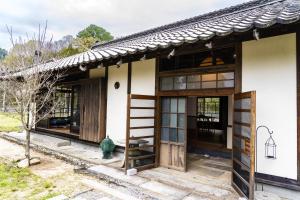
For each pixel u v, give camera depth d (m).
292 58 3.56
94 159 5.83
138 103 5.64
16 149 7.25
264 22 3.07
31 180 4.44
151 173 4.74
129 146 4.88
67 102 10.35
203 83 4.63
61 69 6.59
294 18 2.77
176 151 5.00
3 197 3.63
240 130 3.78
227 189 3.93
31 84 5.72
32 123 5.62
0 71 7.11
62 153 6.45
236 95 3.98
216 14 6.76
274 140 3.69
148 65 5.62
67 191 3.92
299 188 3.38
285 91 3.61
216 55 4.49
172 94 5.07
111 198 3.65
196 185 4.10
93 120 6.74
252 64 3.98
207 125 10.19
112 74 6.59
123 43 8.88
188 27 7.13
